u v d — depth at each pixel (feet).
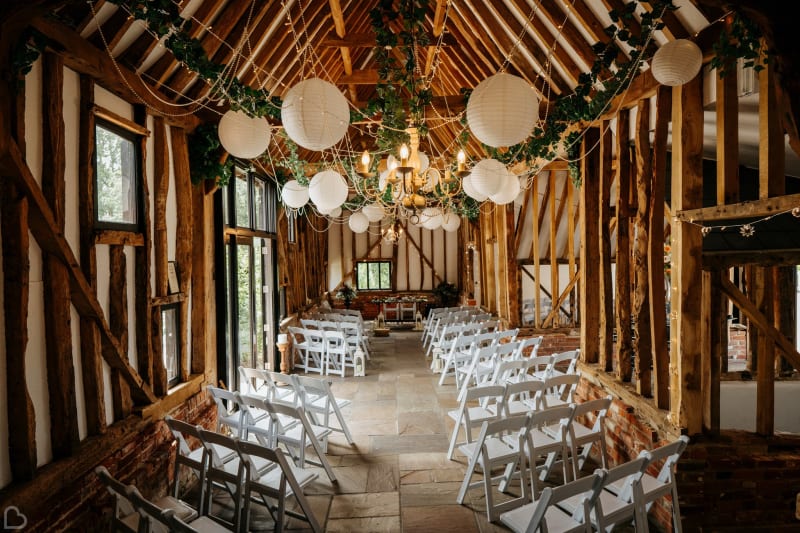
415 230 49.49
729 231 12.38
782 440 10.86
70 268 9.40
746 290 17.12
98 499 9.78
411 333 41.50
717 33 9.67
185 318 14.96
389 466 14.52
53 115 9.11
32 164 8.85
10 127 7.88
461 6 18.47
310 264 39.19
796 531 10.70
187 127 14.58
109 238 10.96
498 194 15.64
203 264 15.78
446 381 24.72
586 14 12.76
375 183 21.86
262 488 10.28
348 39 20.36
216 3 12.70
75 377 10.00
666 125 11.93
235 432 16.71
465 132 16.80
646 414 12.37
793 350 10.90
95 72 10.14
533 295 29.63
